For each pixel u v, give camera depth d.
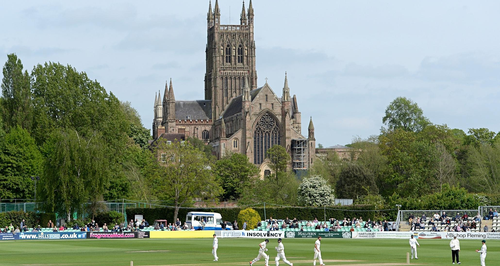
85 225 138.25
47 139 164.38
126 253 81.19
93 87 179.75
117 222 145.12
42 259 70.69
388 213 174.38
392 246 101.88
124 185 169.00
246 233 133.12
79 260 69.31
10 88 169.62
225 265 63.78
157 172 169.00
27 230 125.94
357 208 175.50
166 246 97.62
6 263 65.25
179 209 168.88
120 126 179.50
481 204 164.00
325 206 175.12
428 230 141.38
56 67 179.50
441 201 162.50
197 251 85.62
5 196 148.88
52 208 134.75
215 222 149.12
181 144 177.75
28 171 153.38
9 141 155.12
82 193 135.75
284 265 66.06
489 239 128.50
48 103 173.38
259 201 198.12
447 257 77.81
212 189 174.88
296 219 159.88
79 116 170.38
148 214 162.25
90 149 139.88
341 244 108.31
